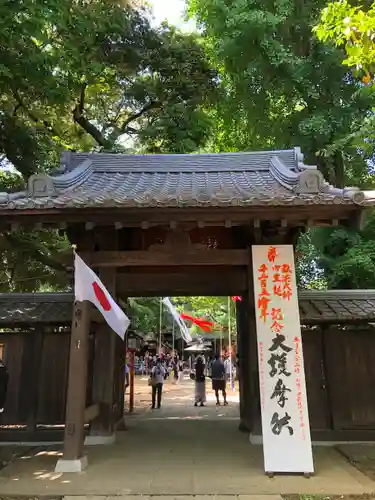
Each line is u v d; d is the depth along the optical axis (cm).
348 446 763
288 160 891
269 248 658
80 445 625
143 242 810
